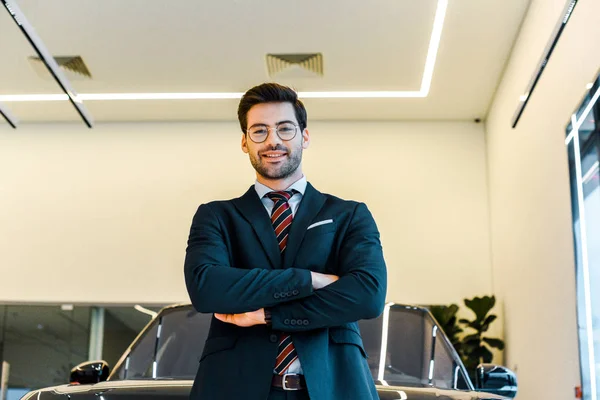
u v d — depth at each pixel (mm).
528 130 5500
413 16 5438
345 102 6977
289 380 1593
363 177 7312
